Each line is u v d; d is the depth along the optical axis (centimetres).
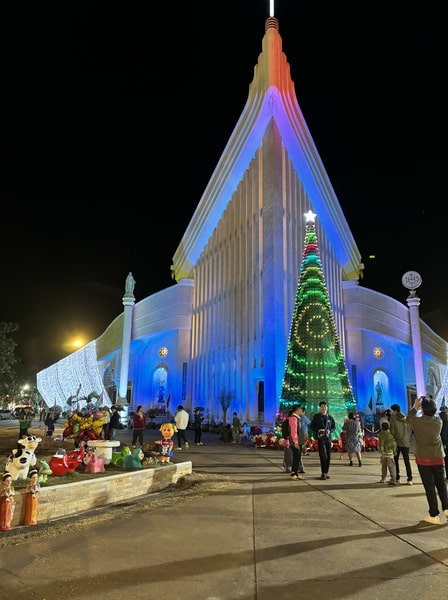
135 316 4147
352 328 3759
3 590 421
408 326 3875
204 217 3712
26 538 584
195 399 3606
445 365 4288
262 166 2881
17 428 2903
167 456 1073
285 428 1148
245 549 534
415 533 598
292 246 2864
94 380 4647
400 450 991
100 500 805
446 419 1109
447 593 411
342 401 1833
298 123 2953
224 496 840
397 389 3825
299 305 2005
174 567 478
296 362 1916
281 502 788
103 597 405
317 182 3259
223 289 3338
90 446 988
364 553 519
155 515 699
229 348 3084
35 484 673
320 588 423
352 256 4100
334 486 945
